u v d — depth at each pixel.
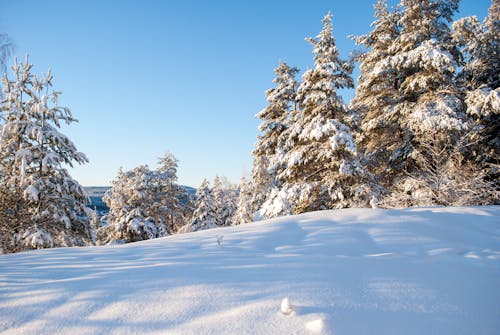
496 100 11.19
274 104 18.83
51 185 12.00
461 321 2.28
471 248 4.71
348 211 7.39
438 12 13.98
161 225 25.55
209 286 2.91
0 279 3.33
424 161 11.91
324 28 13.72
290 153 14.44
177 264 3.75
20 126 11.99
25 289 2.98
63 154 12.93
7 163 12.20
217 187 42.84
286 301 2.31
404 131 14.34
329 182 13.23
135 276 3.29
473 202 10.77
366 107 16.94
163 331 2.14
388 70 14.64
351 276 3.19
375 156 16.12
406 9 14.27
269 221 7.04
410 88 13.73
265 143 19.08
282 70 18.92
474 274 3.41
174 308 2.47
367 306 2.46
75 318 2.38
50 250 5.16
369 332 2.07
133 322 2.28
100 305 2.58
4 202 11.67
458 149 11.48
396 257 4.09
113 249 5.07
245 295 2.67
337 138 12.43
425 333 2.10
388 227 5.84
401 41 13.83
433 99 12.73
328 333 2.00
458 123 11.18
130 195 23.84
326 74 13.44
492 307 2.53
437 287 2.92
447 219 6.42
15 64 12.09
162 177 31.52
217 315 2.32
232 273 3.31
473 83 14.96
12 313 2.48
